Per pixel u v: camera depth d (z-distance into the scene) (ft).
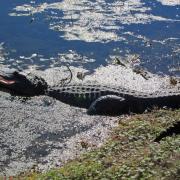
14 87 51.80
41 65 59.16
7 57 60.70
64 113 48.93
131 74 58.03
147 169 31.94
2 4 76.38
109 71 58.44
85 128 46.14
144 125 42.60
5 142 43.14
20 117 47.34
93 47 64.23
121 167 33.06
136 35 68.18
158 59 62.03
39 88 52.34
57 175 34.42
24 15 72.54
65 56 61.62
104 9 76.18
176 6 78.23
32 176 36.27
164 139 37.65
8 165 39.93
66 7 76.18
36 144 43.11
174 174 30.73
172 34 68.80
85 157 38.17
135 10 76.28
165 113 46.62
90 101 50.55
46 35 66.90
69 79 55.93
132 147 38.50
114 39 66.69
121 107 49.26
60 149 42.39
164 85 55.62
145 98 49.34
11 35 66.44
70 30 68.59
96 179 32.58
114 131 44.21
